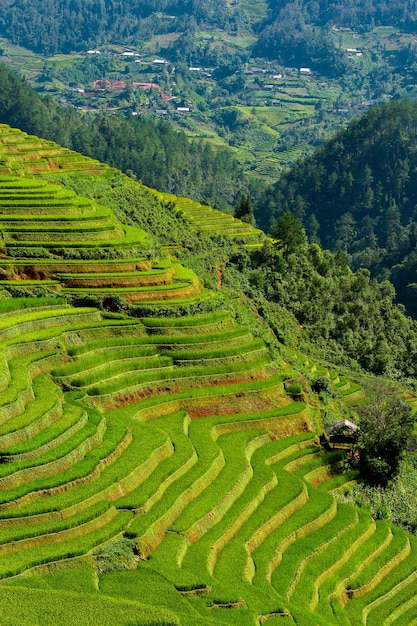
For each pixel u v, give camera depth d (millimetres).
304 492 70000
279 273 135875
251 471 69812
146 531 55188
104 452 60719
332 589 61625
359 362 128000
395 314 152125
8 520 51875
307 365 104188
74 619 44094
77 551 50625
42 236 89438
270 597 54062
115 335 79062
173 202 156375
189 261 116000
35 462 56406
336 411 91562
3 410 59875
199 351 80875
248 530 62250
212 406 77062
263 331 96750
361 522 70438
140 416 71250
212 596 51281
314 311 132750
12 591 45750
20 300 78250
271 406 80562
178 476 63781
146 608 45875
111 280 85812
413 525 75938
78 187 117938
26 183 101938
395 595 65188
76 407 65188
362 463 79188
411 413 86438
